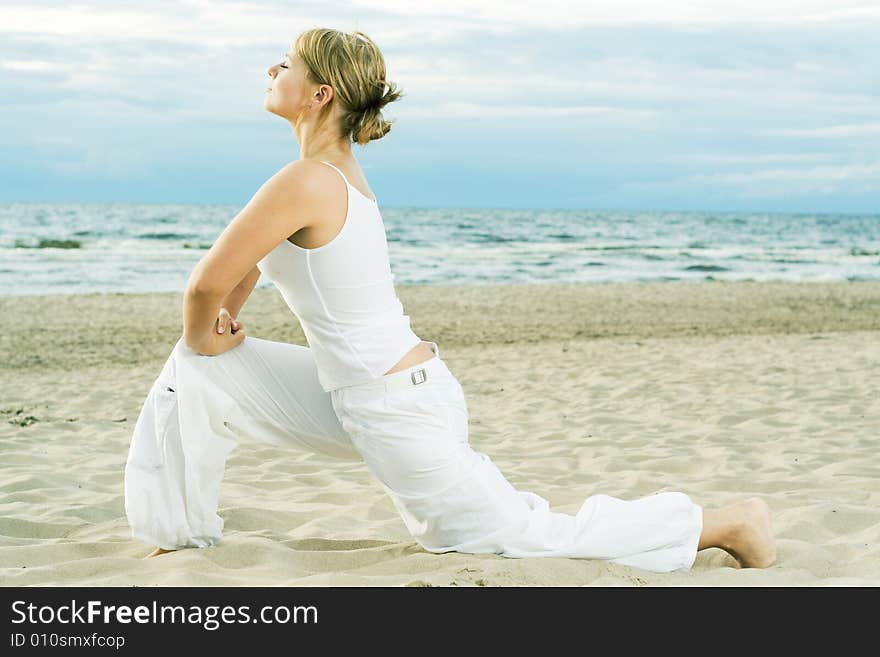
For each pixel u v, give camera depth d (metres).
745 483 4.52
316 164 2.72
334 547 3.40
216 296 2.75
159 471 3.08
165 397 3.07
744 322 14.49
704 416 6.60
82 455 5.35
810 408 6.75
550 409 7.13
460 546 2.89
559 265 29.66
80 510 3.94
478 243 40.41
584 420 6.52
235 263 2.69
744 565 3.05
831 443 5.53
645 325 13.95
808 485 4.46
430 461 2.81
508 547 2.87
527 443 5.79
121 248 29.84
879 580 2.96
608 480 4.70
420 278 24.80
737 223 71.81
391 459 2.83
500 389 8.20
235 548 3.16
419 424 2.80
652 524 2.94
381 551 3.20
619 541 2.91
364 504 4.14
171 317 14.02
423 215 69.62
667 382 8.23
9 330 12.18
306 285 2.77
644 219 73.38
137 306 15.28
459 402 2.90
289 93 2.82
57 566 3.01
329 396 3.01
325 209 2.69
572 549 2.88
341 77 2.77
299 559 3.15
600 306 16.69
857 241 51.50
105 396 7.76
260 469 5.04
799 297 18.97
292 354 3.06
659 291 19.95
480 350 11.01
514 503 2.89
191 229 42.62
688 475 4.84
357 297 2.77
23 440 5.78
